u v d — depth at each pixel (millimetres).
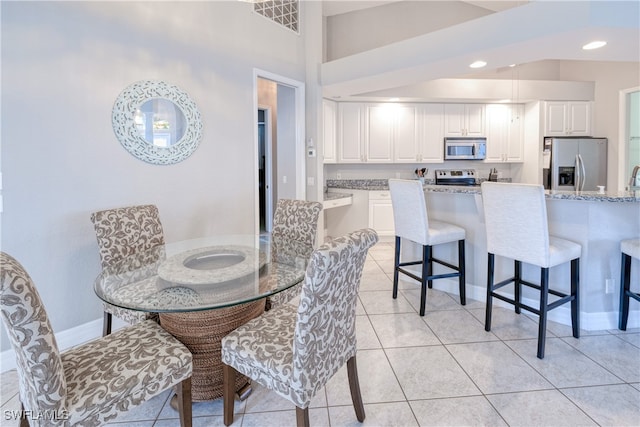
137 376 1330
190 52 2984
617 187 4938
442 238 2811
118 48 2527
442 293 3277
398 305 3008
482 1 4902
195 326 1735
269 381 1428
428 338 2426
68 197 2334
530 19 2586
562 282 2568
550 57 3008
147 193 2760
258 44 3604
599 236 2432
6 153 2068
